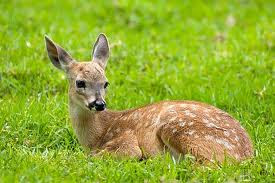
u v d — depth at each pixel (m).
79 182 10.54
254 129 13.12
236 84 15.29
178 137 11.51
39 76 15.27
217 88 15.06
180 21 21.23
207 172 10.88
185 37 19.56
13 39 16.92
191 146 11.38
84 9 21.47
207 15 21.89
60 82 15.20
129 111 12.68
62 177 10.65
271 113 14.10
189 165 11.09
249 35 19.19
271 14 22.08
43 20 19.72
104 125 12.73
